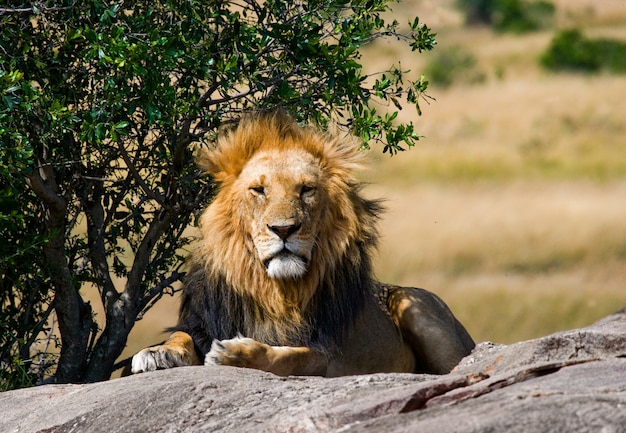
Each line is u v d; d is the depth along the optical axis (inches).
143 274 446.6
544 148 1974.7
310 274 398.6
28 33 411.5
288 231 385.4
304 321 399.2
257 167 397.1
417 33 438.9
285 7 424.2
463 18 3331.7
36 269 424.5
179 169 425.1
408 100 439.2
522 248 1229.7
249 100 443.8
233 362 364.2
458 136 2046.0
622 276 1157.7
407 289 464.1
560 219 1382.9
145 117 425.4
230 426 283.1
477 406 251.9
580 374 268.8
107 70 408.5
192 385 307.1
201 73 403.2
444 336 450.3
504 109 2246.6
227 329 400.8
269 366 372.8
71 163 418.9
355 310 413.4
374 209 424.8
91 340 452.1
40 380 443.2
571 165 1817.2
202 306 405.1
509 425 236.7
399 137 425.1
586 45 2679.6
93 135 405.4
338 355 411.5
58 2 401.1
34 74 410.9
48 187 408.2
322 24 422.6
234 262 398.3
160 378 322.7
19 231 424.2
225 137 412.2
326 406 278.2
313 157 404.2
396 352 445.4
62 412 312.5
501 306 1041.5
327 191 402.3
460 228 1322.6
